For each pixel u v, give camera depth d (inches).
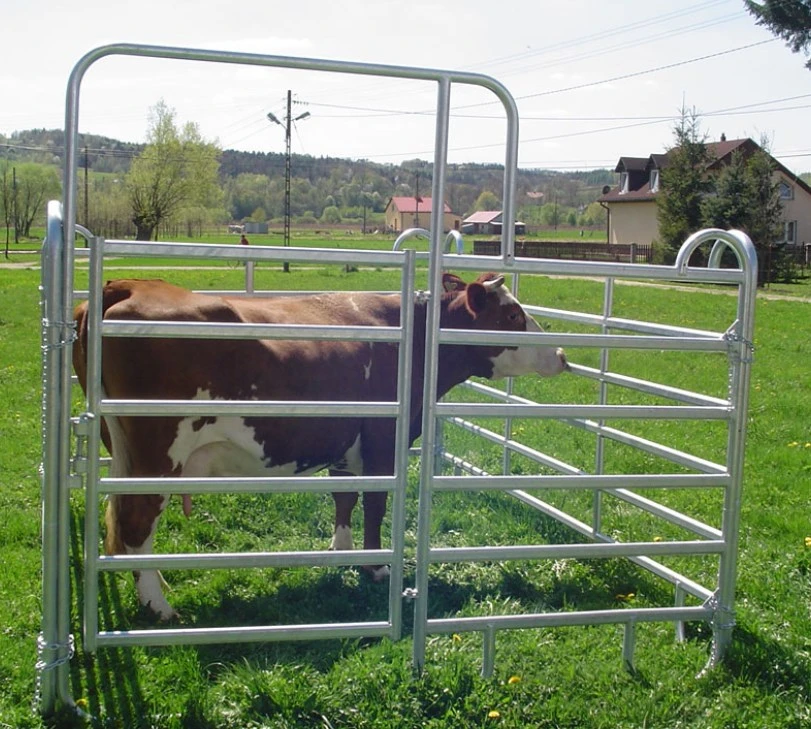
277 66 141.0
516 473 297.4
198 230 3223.4
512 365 231.1
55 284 132.2
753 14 1669.5
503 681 154.6
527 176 6786.4
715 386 482.0
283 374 189.2
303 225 4424.2
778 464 321.1
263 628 148.6
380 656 157.8
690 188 1648.6
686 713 150.2
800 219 2011.6
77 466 139.1
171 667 156.2
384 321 210.5
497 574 210.5
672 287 1323.8
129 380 172.2
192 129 2832.2
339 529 220.8
